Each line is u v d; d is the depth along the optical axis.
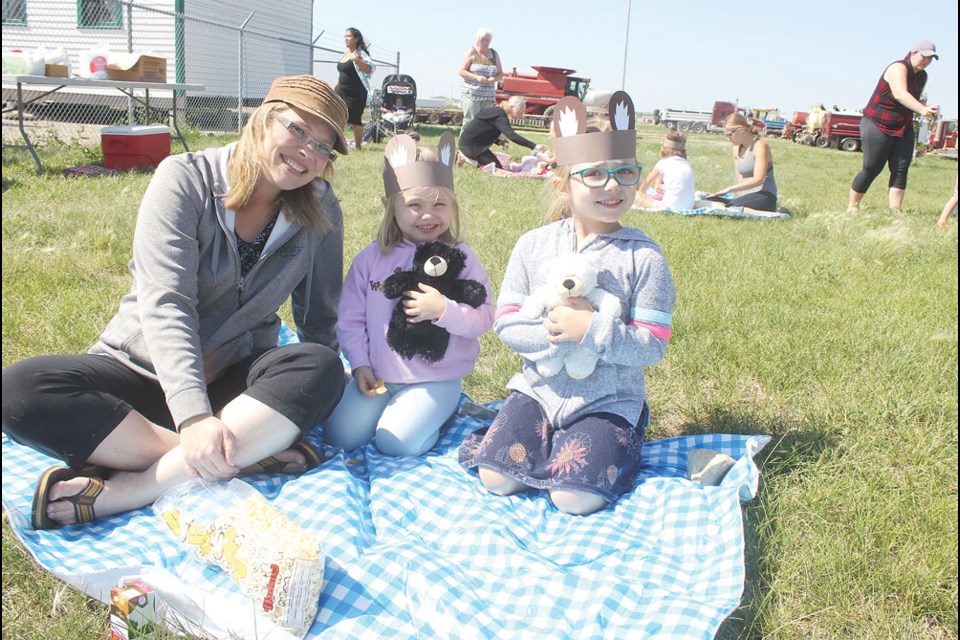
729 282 5.25
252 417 2.26
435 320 2.78
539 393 2.65
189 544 2.02
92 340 3.55
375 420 2.87
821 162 20.30
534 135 23.11
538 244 2.77
